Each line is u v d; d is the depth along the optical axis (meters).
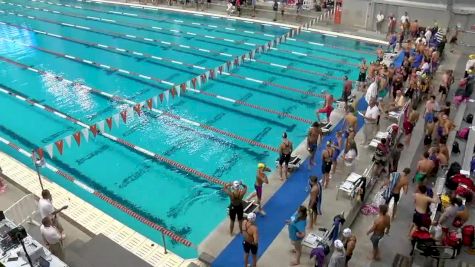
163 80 16.09
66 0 29.62
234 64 13.98
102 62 17.95
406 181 8.34
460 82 13.69
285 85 15.55
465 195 8.67
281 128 12.72
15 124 13.05
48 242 7.01
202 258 7.93
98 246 7.51
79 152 11.62
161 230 8.24
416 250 7.62
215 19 23.88
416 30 17.97
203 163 11.12
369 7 20.17
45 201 7.65
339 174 10.13
